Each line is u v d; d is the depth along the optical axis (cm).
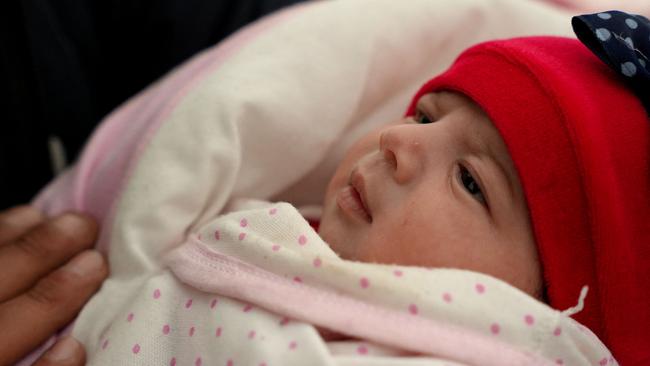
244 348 64
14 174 102
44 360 71
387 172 74
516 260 70
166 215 85
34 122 102
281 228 72
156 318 72
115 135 103
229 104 89
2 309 75
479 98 73
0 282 79
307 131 93
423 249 70
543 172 69
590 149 67
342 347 64
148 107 100
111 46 115
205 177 86
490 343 63
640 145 69
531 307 64
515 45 77
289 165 95
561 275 70
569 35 106
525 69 73
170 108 94
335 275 65
